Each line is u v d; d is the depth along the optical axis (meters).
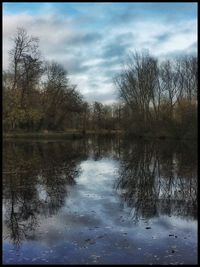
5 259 11.16
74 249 11.93
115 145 63.28
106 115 121.50
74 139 81.50
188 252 11.60
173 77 81.44
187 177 27.33
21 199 19.70
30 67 72.38
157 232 13.81
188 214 16.62
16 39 71.56
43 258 11.20
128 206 18.08
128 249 11.88
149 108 82.44
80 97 97.44
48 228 14.35
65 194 20.97
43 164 34.69
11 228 14.45
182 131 69.38
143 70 82.00
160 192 21.75
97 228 14.29
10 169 30.77
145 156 42.94
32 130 79.56
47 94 84.38
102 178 26.81
